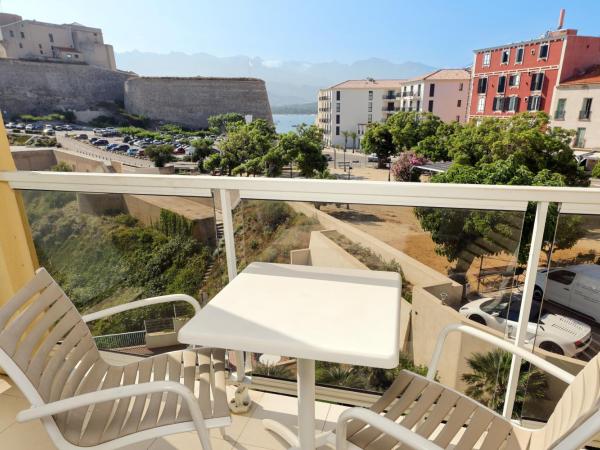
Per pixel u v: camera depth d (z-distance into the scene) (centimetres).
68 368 109
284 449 142
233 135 3544
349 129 6794
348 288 117
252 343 89
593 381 75
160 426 100
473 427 101
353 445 95
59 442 93
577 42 3156
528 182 2664
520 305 133
